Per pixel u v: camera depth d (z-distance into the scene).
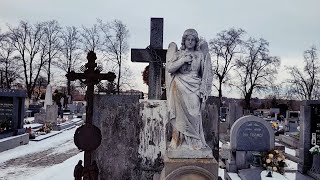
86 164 5.86
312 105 12.48
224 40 46.06
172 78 7.45
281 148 16.12
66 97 47.22
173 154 7.04
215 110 9.34
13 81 48.56
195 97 7.18
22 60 46.66
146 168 9.56
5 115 19.94
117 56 44.72
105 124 9.62
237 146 13.01
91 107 6.06
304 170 12.02
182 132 7.19
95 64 6.19
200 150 7.05
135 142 9.62
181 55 7.39
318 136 12.26
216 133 9.33
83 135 5.83
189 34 7.39
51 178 11.00
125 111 9.64
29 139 22.00
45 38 47.47
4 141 17.89
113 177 9.59
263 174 11.29
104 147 9.59
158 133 9.62
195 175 6.78
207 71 7.33
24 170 13.81
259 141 13.07
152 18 11.41
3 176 12.72
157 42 11.44
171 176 6.76
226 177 12.02
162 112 9.66
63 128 29.50
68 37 48.41
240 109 24.44
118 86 42.59
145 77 15.34
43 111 32.94
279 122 34.78
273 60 45.94
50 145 20.70
